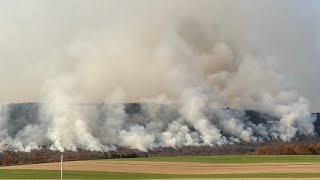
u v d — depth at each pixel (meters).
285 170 124.88
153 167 149.25
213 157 192.25
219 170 132.00
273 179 93.88
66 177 110.44
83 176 113.62
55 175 117.06
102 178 106.44
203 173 120.81
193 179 98.12
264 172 118.44
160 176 111.81
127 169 141.88
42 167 150.50
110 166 153.75
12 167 151.62
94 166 153.75
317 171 119.50
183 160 179.88
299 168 132.62
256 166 144.88
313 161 163.50
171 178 103.44
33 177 110.06
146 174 120.25
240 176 105.25
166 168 144.75
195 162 169.50
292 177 99.31
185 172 127.00
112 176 113.75
